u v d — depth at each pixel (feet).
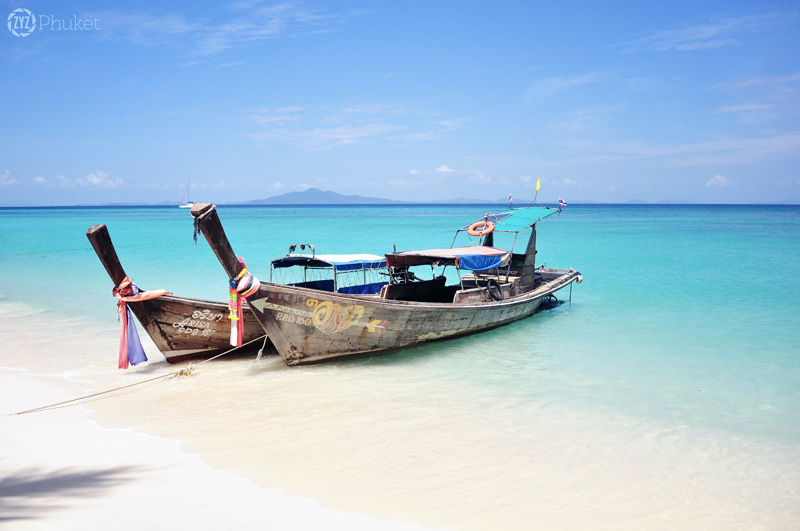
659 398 31.83
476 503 20.11
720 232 201.26
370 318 37.50
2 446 24.73
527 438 26.09
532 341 45.29
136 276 83.35
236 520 18.63
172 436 26.00
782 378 35.45
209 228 30.71
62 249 135.54
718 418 28.81
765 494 21.06
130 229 242.17
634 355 41.04
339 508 19.62
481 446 25.12
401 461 23.48
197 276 83.30
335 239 163.94
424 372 36.83
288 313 34.42
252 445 24.98
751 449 25.08
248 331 38.73
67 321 52.60
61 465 22.81
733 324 51.31
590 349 42.83
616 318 54.49
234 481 21.53
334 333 36.65
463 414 29.19
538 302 56.03
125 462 23.15
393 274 48.60
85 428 26.96
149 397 31.60
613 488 21.39
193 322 36.73
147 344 44.19
